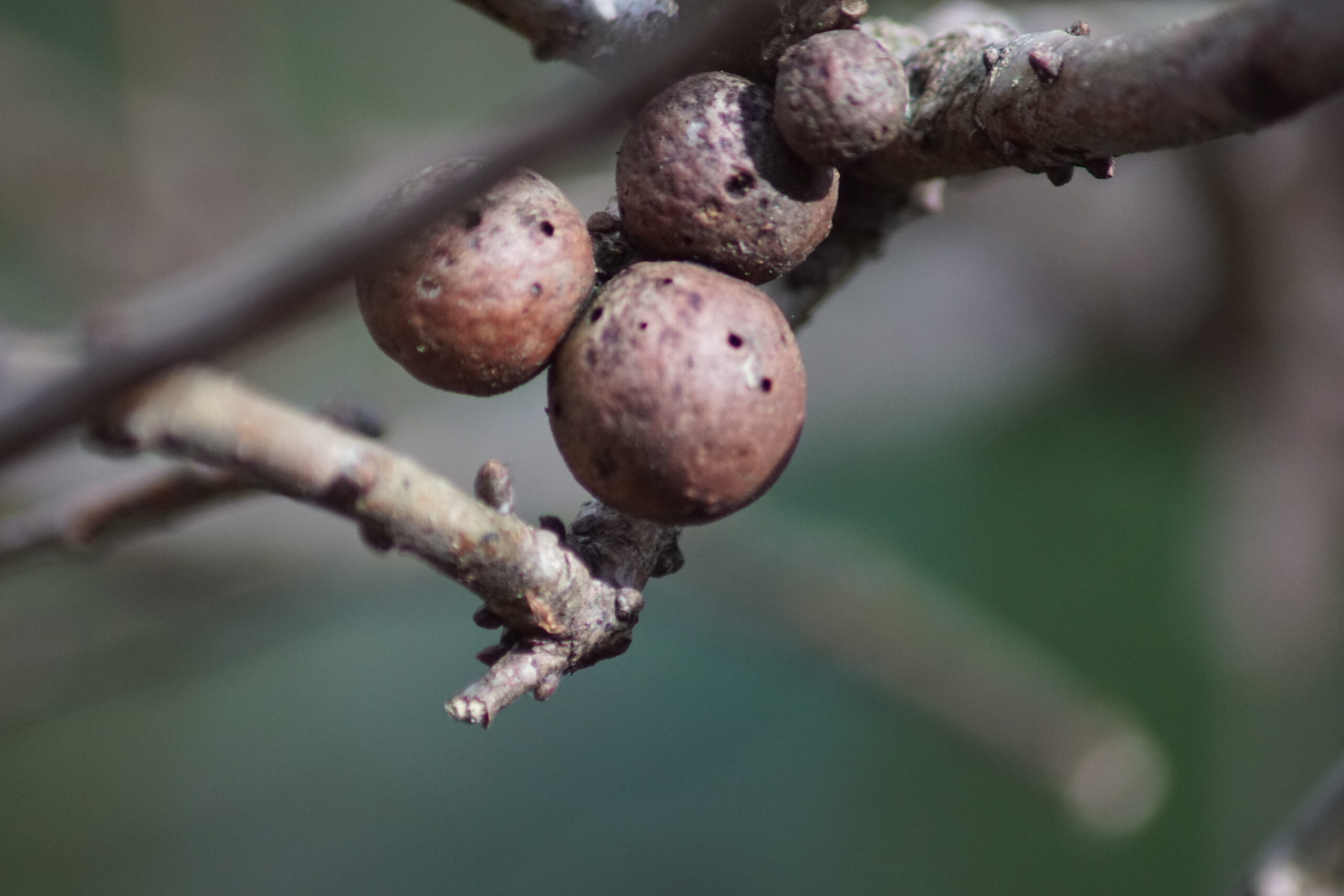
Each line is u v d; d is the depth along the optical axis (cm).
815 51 33
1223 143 76
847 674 78
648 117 34
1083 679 98
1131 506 98
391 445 72
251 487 40
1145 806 73
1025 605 101
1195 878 95
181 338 30
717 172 33
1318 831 40
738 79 34
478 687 33
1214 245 80
